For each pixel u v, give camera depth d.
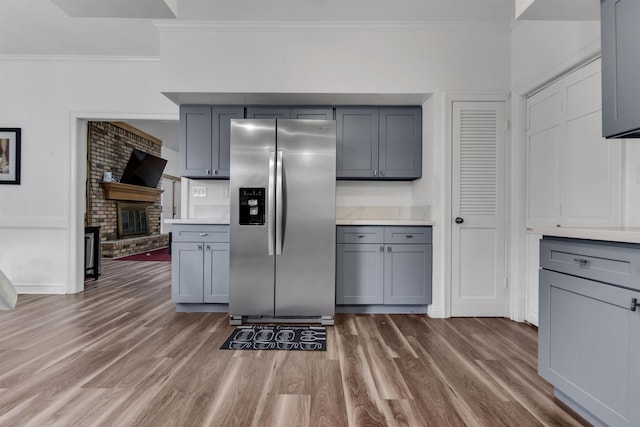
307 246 2.78
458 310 3.00
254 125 2.77
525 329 2.68
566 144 2.37
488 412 1.54
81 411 1.53
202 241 3.07
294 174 2.77
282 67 3.00
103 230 6.71
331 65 3.02
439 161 3.02
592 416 1.44
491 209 3.00
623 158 1.91
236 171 2.77
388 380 1.84
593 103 2.12
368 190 3.59
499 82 3.00
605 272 1.29
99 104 3.70
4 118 3.70
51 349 2.23
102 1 1.81
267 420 1.47
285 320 2.87
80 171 3.81
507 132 2.99
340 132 3.30
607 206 2.00
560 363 1.51
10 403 1.59
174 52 3.00
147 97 3.69
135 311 3.12
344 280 3.03
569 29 2.26
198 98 3.16
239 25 2.97
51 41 3.34
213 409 1.55
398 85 3.01
